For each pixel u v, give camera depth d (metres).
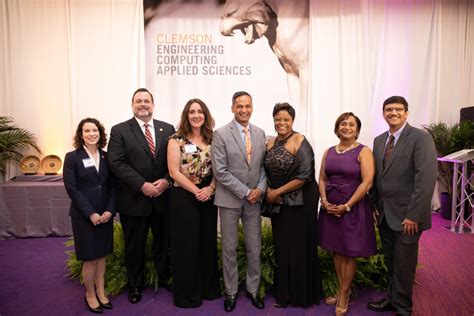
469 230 4.46
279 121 2.41
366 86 5.41
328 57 5.43
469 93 5.48
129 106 5.43
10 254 3.79
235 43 5.45
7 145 4.86
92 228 2.41
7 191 4.32
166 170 2.68
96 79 5.36
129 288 2.75
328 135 5.51
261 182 2.46
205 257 2.61
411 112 5.47
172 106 5.48
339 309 2.40
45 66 5.29
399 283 2.32
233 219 2.45
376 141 2.41
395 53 5.43
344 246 2.31
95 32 5.32
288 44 5.43
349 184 2.31
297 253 2.50
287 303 2.55
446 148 5.11
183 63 5.45
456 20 5.37
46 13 5.23
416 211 2.12
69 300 2.72
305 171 2.37
